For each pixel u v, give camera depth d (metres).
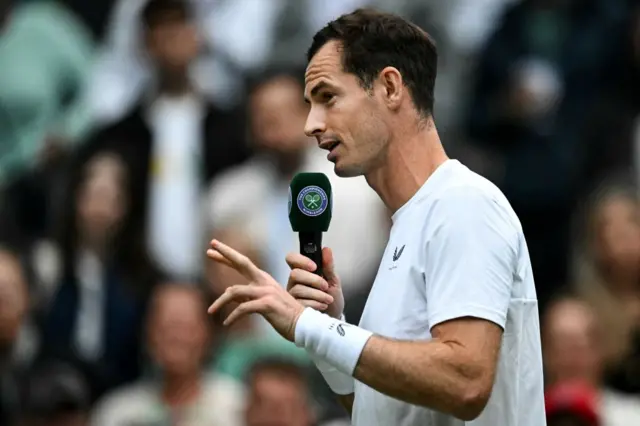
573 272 37.12
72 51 41.41
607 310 34.91
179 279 36.28
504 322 17.69
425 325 18.23
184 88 38.34
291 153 36.75
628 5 41.34
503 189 39.06
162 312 31.83
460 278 17.66
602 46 40.81
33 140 40.28
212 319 33.72
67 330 34.78
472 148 40.09
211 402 31.73
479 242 17.80
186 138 37.91
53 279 35.81
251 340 33.41
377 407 18.73
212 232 36.25
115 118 39.22
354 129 18.56
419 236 18.34
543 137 39.44
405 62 18.70
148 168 37.41
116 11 42.12
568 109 40.16
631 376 33.06
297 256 18.42
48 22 41.50
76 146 40.19
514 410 18.28
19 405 31.56
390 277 18.61
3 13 41.72
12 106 40.34
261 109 36.91
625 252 34.88
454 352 17.30
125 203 36.44
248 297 17.72
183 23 38.03
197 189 37.62
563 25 40.97
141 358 34.97
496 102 40.06
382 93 18.61
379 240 36.56
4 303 32.53
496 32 40.91
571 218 38.62
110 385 34.00
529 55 40.53
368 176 18.88
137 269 35.97
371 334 17.56
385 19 18.78
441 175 18.55
